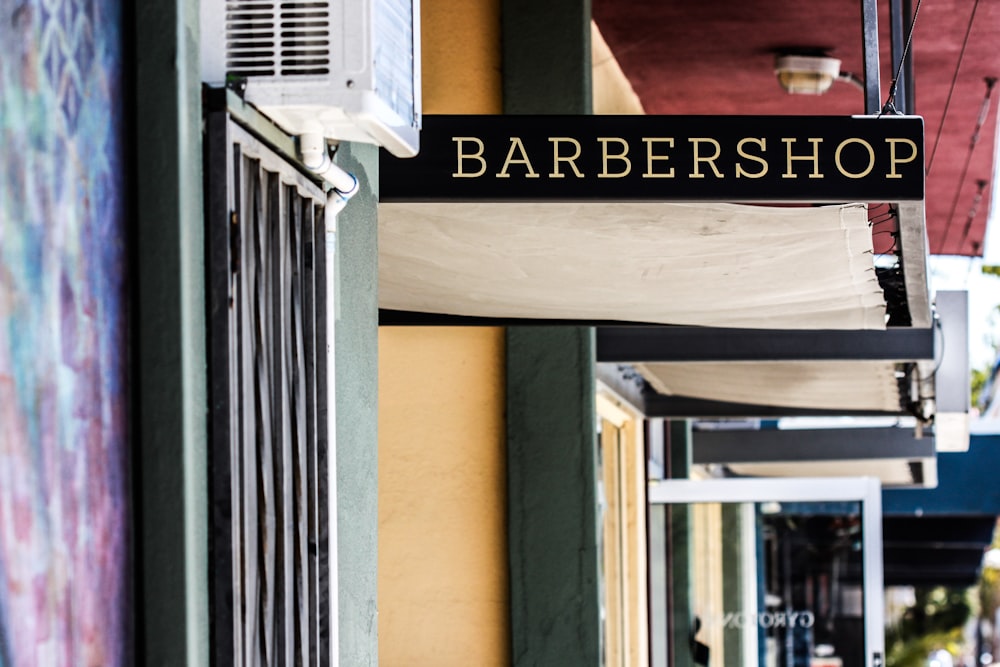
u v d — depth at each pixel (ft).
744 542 45.39
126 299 11.91
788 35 36.83
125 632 11.71
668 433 52.13
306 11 13.25
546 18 26.78
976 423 71.20
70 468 10.94
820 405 39.14
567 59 26.71
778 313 24.95
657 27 36.37
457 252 22.34
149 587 11.90
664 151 18.38
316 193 15.26
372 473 17.92
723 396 39.60
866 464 61.72
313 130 13.99
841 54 38.27
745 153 18.30
